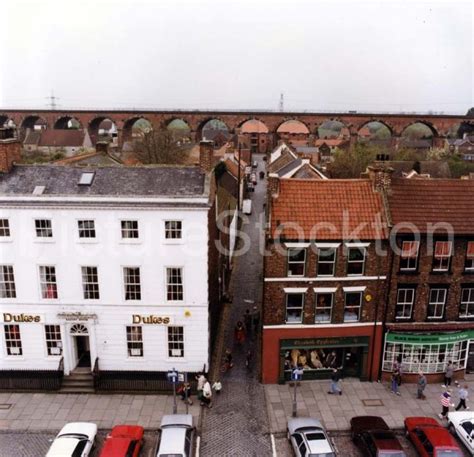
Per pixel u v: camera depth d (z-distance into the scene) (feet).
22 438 75.82
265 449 74.08
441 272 89.04
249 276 143.84
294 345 90.02
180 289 87.71
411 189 93.25
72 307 88.07
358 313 90.43
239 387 89.76
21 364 91.09
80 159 132.26
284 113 381.40
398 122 378.94
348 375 93.81
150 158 248.11
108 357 90.58
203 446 74.33
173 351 90.58
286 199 89.61
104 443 72.49
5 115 407.85
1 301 88.12
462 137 551.18
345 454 72.79
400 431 78.13
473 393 89.04
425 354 91.71
